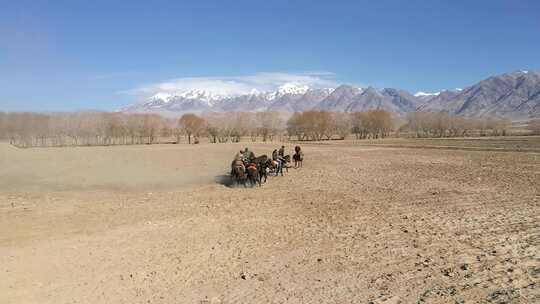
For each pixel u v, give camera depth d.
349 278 9.91
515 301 8.19
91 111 122.50
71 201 20.72
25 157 39.03
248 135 130.38
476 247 12.09
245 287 9.60
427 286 9.23
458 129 135.88
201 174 30.56
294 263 11.12
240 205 19.34
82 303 8.97
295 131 119.94
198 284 9.87
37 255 12.15
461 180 26.55
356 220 15.94
